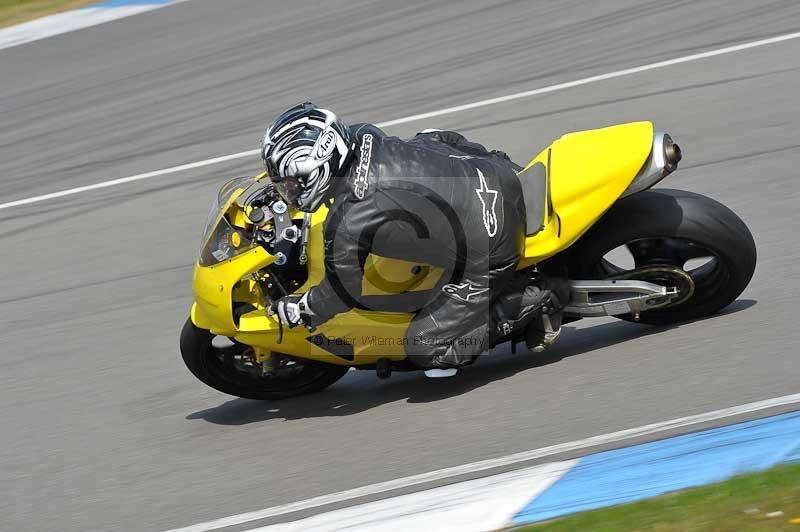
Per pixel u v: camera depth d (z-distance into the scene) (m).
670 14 42.97
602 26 43.31
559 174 19.81
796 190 26.61
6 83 52.81
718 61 37.03
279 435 19.92
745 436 15.95
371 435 19.09
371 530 15.48
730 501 14.02
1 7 67.00
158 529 17.08
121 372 24.00
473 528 14.95
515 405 18.95
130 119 44.44
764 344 19.05
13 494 19.31
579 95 36.69
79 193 37.53
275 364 20.70
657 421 17.14
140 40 55.66
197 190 35.44
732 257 19.58
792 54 36.19
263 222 19.28
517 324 19.64
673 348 19.70
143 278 29.48
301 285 20.06
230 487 18.12
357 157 18.72
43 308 28.73
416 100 39.44
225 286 19.38
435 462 17.48
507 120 35.78
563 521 14.49
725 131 31.34
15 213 36.84
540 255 19.39
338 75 44.28
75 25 60.91
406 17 50.22
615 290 19.88
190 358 20.80
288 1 57.62
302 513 16.62
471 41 44.94
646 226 19.59
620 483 15.38
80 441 21.03
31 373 24.83
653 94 35.34
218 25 55.66
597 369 19.64
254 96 43.91
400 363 20.34
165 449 20.11
